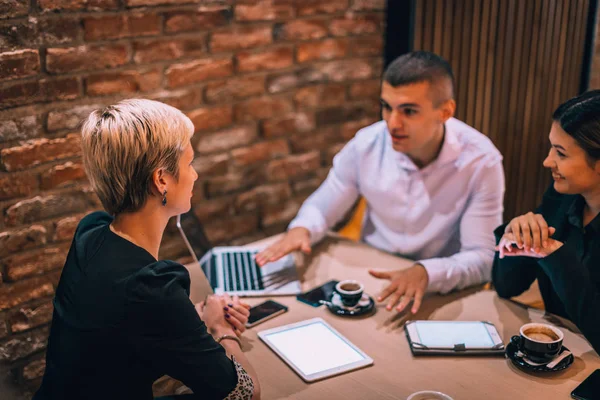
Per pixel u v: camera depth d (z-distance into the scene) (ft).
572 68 8.57
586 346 4.81
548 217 5.53
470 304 5.53
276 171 9.53
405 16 7.65
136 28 7.40
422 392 4.14
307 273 6.14
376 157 7.00
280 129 9.36
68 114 6.99
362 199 8.60
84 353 3.73
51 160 6.93
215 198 8.96
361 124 10.30
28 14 6.43
